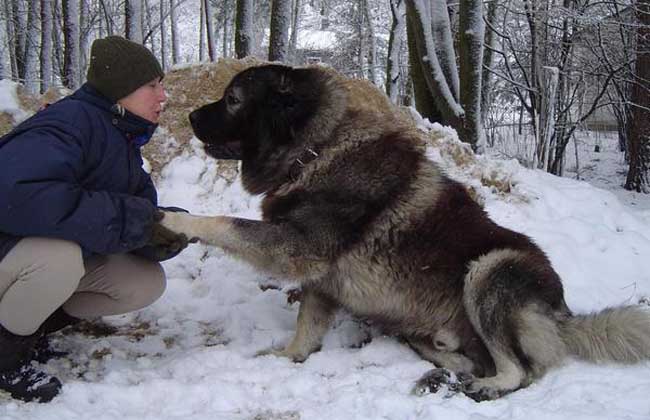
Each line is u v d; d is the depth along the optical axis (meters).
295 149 3.70
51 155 2.71
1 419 2.64
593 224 5.66
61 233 2.78
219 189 5.46
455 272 3.58
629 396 3.06
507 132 14.52
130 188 3.28
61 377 3.25
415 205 3.61
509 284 3.39
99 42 3.03
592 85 15.34
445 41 9.23
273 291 4.52
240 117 3.85
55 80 23.42
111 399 2.95
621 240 5.45
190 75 5.77
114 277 3.30
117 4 27.58
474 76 9.15
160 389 3.04
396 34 17.39
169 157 5.59
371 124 3.71
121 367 3.38
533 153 11.93
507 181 5.99
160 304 4.23
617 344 3.49
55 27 21.02
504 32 15.55
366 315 3.82
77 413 2.77
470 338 3.63
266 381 3.27
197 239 3.45
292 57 27.30
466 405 3.03
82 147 2.90
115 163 3.11
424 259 3.59
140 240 3.04
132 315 4.10
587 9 14.45
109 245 2.92
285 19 11.89
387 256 3.61
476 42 9.11
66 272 2.83
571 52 14.46
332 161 3.62
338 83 3.84
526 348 3.34
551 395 3.12
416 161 3.73
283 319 4.21
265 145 3.82
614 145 19.47
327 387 3.21
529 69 15.97
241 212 5.29
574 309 4.43
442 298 3.61
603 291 4.74
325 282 3.71
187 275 4.66
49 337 3.64
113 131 3.09
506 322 3.36
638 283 4.93
